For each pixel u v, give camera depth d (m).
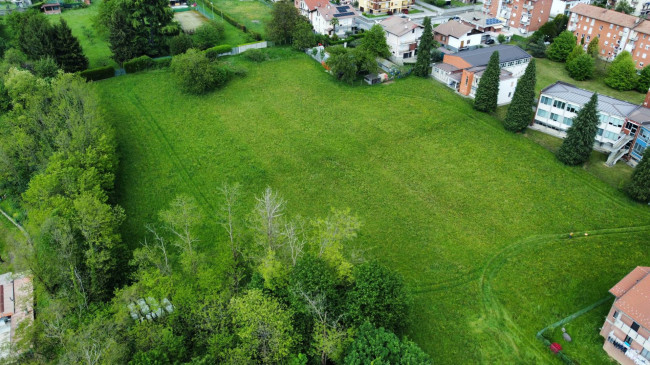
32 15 100.88
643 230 59.22
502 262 55.12
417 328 47.75
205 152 75.44
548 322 48.19
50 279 49.62
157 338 41.19
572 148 69.56
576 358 44.69
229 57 106.81
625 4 118.31
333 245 47.47
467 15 123.00
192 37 109.75
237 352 39.09
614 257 55.50
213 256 55.88
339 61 92.69
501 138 78.25
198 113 86.31
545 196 65.31
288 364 39.69
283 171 70.94
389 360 38.09
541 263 54.91
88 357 36.31
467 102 89.62
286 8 109.62
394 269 54.41
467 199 65.00
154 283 45.56
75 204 51.09
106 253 50.06
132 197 65.94
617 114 71.75
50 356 43.44
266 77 99.00
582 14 110.94
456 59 96.94
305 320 43.72
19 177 65.38
